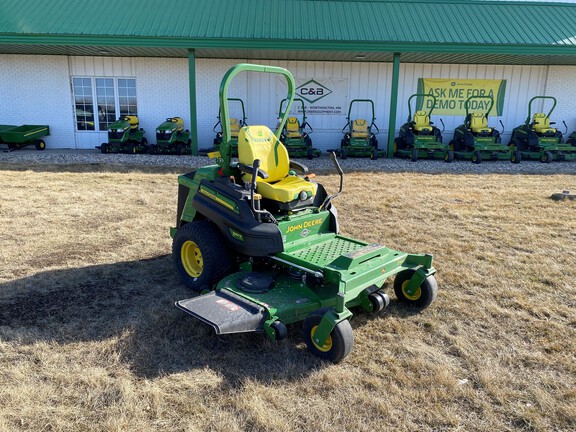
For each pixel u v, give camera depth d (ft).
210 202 14.16
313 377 10.53
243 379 10.40
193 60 41.83
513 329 12.85
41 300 13.96
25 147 50.52
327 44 41.32
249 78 50.14
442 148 44.16
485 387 10.30
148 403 9.52
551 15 48.39
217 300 11.67
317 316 11.02
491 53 42.27
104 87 49.93
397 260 13.39
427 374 10.73
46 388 9.89
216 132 50.85
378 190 30.14
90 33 40.73
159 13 45.01
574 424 9.20
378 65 50.24
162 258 17.63
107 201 25.98
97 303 13.84
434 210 25.38
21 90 49.60
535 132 46.29
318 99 50.93
